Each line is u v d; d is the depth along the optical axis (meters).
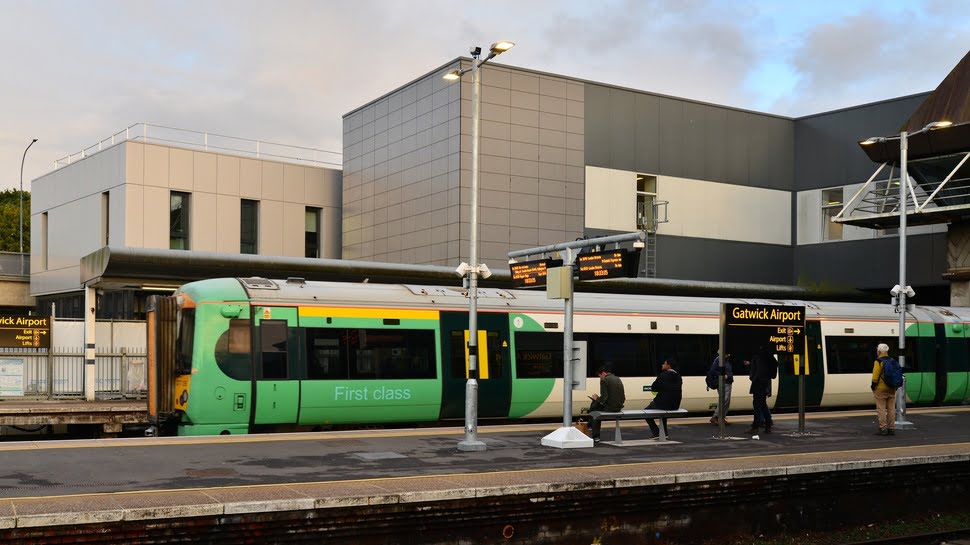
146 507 9.80
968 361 30.05
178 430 19.12
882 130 45.16
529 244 40.59
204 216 43.97
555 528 12.28
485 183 39.69
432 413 21.02
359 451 15.40
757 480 13.82
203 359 18.64
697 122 45.97
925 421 23.19
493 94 40.06
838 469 14.63
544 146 41.28
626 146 43.62
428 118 41.12
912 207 38.34
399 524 11.12
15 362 25.55
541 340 22.45
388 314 20.61
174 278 27.97
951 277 37.84
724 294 38.38
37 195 51.47
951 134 35.25
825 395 26.62
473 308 16.39
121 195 42.28
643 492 12.80
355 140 46.59
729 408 24.98
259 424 19.08
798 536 14.33
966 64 36.12
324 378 19.62
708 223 45.91
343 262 31.41
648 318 24.02
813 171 48.09
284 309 19.45
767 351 19.38
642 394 23.61
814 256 47.84
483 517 11.67
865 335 27.59
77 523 9.41
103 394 26.64
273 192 46.12
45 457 13.80
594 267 17.31
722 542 13.62
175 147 43.31
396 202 43.19
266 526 10.38
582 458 15.11
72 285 46.94
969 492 16.58
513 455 15.35
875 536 14.58
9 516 9.18
